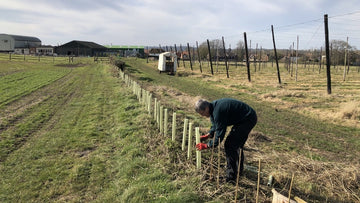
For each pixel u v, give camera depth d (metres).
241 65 65.00
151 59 75.69
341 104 13.65
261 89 20.27
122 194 4.20
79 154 6.18
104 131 7.98
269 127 9.76
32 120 9.28
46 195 4.41
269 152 6.61
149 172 4.79
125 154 5.86
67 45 97.44
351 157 6.84
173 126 6.00
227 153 4.31
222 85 23.02
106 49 101.19
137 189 4.16
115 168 5.29
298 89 20.84
